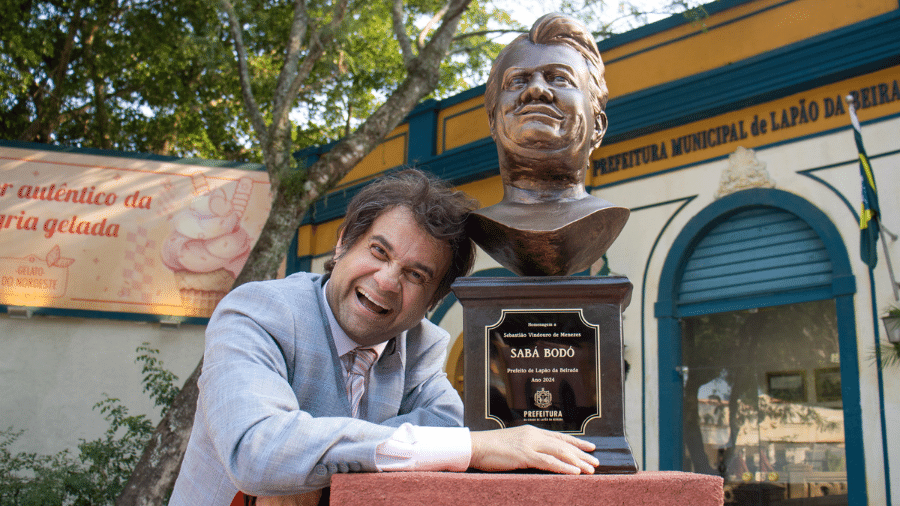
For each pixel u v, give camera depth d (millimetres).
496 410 1477
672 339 6949
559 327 1501
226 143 13867
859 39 6121
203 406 1424
